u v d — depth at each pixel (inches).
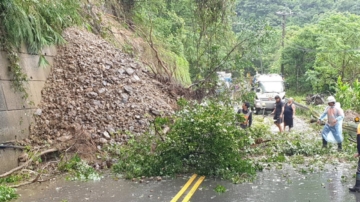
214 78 625.6
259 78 1112.2
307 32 1715.1
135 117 468.4
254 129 481.1
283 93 1063.0
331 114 481.4
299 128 722.8
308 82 1691.7
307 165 394.0
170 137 355.9
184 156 365.1
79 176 346.0
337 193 286.4
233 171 349.1
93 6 654.5
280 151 457.4
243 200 269.9
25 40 428.5
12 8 386.3
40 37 439.5
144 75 579.5
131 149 390.6
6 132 363.9
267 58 1974.7
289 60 1761.8
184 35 882.1
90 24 616.1
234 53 657.0
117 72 527.2
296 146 463.2
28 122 404.5
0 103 363.3
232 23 710.5
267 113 1041.5
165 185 316.5
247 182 324.2
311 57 1713.8
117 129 444.1
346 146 495.2
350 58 1317.7
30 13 428.1
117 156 402.0
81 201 273.6
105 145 414.9
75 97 460.8
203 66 655.1
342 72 1352.1
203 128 343.3
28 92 419.5
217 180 334.0
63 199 279.4
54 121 424.2
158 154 357.4
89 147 406.0
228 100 570.3
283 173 358.6
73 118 433.7
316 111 882.1
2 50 383.2
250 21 654.5
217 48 634.8
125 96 491.5
